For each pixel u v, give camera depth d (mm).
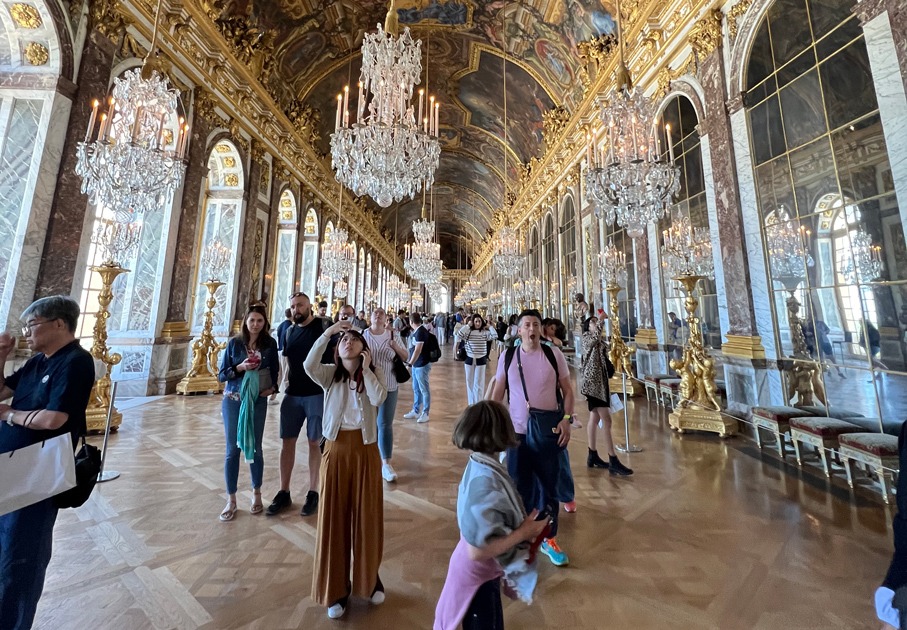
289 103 13820
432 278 13859
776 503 3521
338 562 2150
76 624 2043
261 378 3230
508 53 13773
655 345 8305
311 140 15812
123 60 6699
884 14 4008
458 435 1526
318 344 2373
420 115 4809
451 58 15008
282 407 3422
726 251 6059
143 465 4309
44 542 1723
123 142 4430
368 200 27359
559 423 2785
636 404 7641
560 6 10695
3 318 5176
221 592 2326
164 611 2156
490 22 12789
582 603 2271
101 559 2619
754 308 5684
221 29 9422
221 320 10398
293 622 2104
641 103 4422
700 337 5922
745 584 2432
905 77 3820
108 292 5578
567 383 2955
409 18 12875
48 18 5520
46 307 1839
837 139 4539
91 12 6070
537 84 14492
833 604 2240
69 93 5758
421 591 2379
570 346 13828
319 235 17422
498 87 15953
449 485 3992
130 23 6781
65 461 1679
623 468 4191
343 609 2154
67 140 5758
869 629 2045
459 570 1468
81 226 5965
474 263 46969
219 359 10016
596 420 4473
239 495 3660
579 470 4359
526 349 2951
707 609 2215
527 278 20156
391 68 4566
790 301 5184
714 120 6266
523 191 19859
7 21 5492
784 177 5254
